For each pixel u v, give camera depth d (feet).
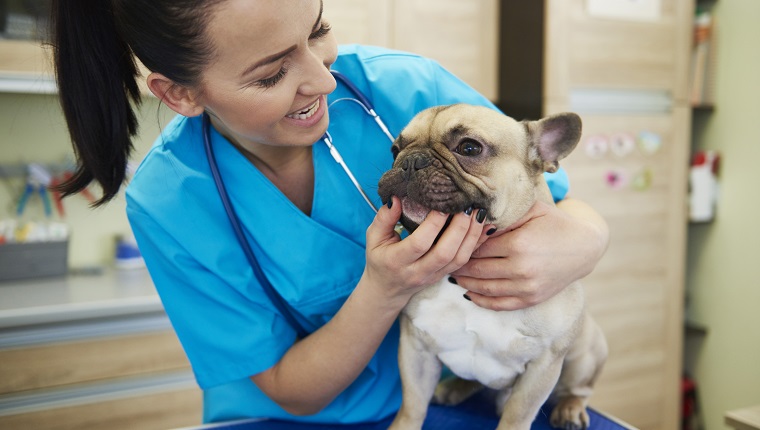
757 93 8.38
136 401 6.46
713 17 8.89
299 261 3.30
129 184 3.37
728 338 8.97
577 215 3.43
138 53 2.67
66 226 7.47
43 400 6.13
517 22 7.82
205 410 4.00
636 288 8.40
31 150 7.57
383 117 3.60
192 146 3.34
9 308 5.98
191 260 3.31
